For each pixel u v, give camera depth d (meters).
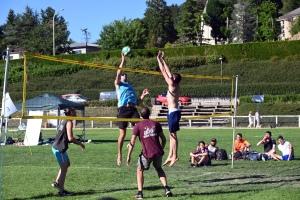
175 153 9.95
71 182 11.23
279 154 17.78
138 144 22.91
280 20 82.75
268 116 36.78
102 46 78.50
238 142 16.19
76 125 41.75
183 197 9.22
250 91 49.31
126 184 10.95
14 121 39.25
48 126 39.44
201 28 83.81
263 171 12.97
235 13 81.19
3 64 63.72
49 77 57.62
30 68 59.84
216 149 15.84
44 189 10.38
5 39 100.00
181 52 61.28
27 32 98.75
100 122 41.84
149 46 84.62
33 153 18.61
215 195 9.45
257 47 58.91
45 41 76.75
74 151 19.17
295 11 82.06
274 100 44.31
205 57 58.56
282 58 58.03
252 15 80.12
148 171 13.05
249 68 56.31
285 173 12.55
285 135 27.20
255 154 15.50
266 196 9.21
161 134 9.35
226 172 12.83
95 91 51.28
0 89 54.19
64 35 77.62
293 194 9.39
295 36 69.44
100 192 9.95
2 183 11.12
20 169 13.52
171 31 101.62
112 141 24.94
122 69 10.91
